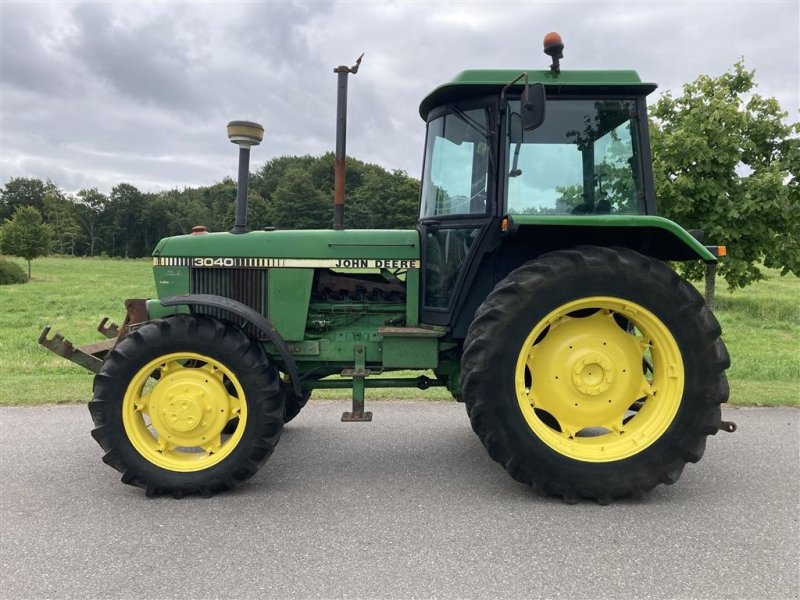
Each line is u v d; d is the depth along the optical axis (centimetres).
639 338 341
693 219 907
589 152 344
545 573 250
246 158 390
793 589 238
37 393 561
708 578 246
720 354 321
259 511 312
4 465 381
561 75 336
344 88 381
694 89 1016
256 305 381
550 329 338
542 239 348
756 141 981
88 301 1759
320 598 232
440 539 279
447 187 368
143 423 342
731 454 397
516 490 340
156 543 277
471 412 323
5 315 1402
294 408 438
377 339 380
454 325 361
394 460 392
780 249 924
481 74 336
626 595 234
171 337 328
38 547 274
